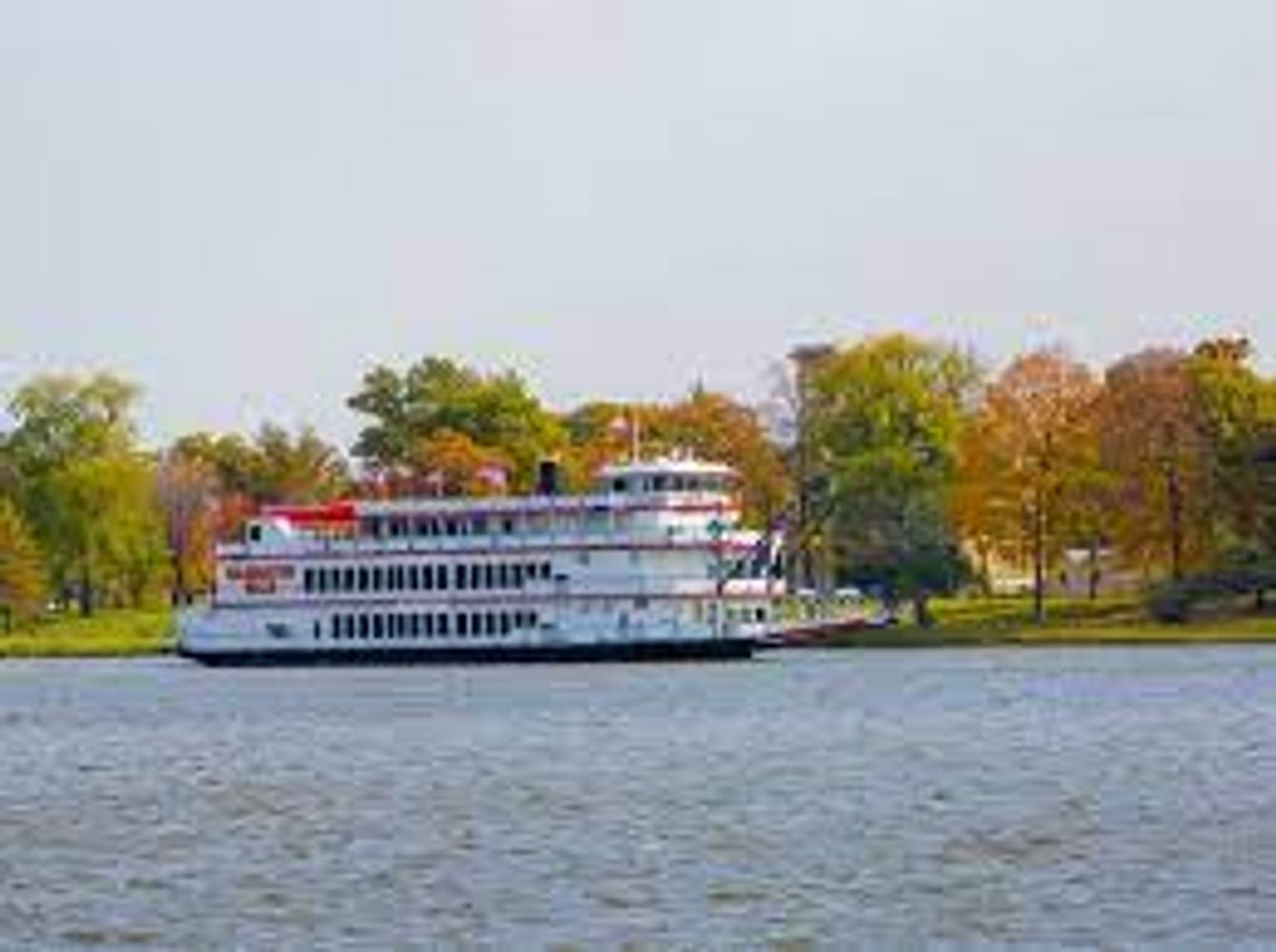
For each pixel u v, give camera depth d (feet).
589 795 504.02
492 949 325.42
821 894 360.69
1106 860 386.11
